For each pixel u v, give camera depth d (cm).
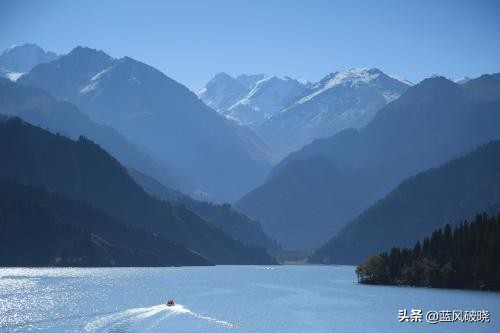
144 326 15625
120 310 17975
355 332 16375
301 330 16400
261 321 17575
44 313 16950
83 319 16050
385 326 17375
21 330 14362
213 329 15850
